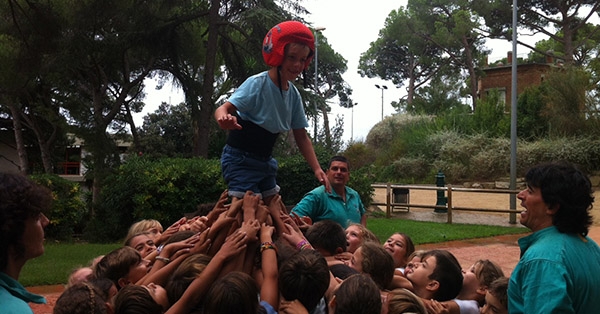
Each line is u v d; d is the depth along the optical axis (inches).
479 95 1513.3
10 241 68.4
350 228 153.2
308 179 474.6
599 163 810.8
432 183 954.1
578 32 1321.4
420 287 125.3
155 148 951.0
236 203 113.5
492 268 136.8
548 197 94.4
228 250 102.3
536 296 87.5
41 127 826.2
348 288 95.8
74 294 85.3
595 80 883.4
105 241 453.1
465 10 1427.2
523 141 914.1
